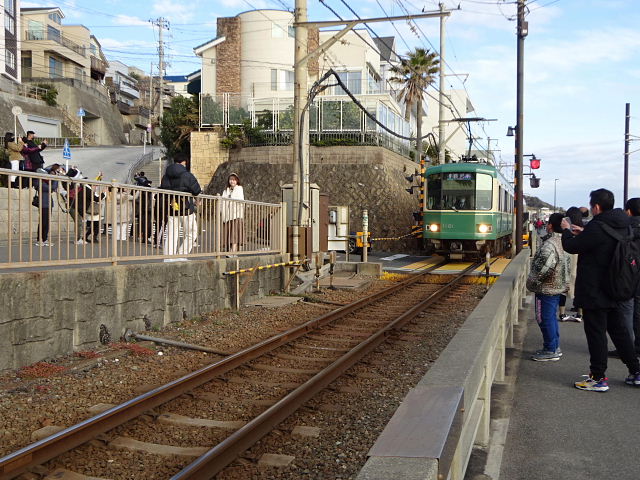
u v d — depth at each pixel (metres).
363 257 18.34
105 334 7.33
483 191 21.11
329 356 7.70
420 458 2.24
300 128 13.61
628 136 34.97
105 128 57.00
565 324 10.31
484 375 4.66
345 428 4.89
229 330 8.97
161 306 8.60
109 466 4.03
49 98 48.78
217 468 3.93
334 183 28.72
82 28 60.03
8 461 3.69
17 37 47.81
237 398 5.71
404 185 31.23
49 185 6.75
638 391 6.24
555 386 6.40
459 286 15.46
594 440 4.80
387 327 8.88
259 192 28.78
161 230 9.15
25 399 5.24
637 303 7.37
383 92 40.16
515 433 4.98
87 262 7.24
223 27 37.06
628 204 7.29
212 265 10.14
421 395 3.10
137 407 4.95
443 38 27.84
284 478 3.93
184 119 32.69
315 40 36.00
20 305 6.05
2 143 24.53
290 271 13.59
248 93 36.78
